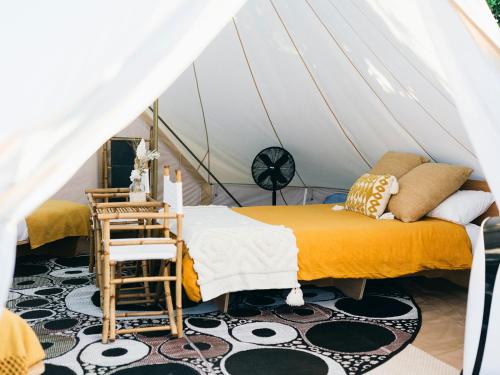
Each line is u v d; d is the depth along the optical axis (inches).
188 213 173.6
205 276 134.4
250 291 169.9
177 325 130.6
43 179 65.9
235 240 139.9
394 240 154.9
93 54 64.1
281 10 162.7
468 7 93.7
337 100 191.3
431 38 99.9
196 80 215.6
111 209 151.8
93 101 65.7
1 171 62.4
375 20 132.0
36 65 61.8
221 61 202.5
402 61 140.6
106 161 232.5
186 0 68.5
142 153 163.3
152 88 70.6
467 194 167.9
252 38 185.5
